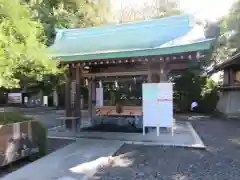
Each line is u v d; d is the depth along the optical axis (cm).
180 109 1766
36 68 474
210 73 1764
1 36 329
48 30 1335
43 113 1752
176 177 415
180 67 835
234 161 503
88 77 991
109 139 723
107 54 738
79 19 1859
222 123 1144
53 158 529
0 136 431
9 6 355
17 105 2322
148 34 899
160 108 752
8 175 423
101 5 2094
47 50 479
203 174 429
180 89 1752
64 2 1483
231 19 1411
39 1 1149
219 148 621
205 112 1708
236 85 1473
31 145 517
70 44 975
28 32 385
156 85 754
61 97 2339
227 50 1664
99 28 1034
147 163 496
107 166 477
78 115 873
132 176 422
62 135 795
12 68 416
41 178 408
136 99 988
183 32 845
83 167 469
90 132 841
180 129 902
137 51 713
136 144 662
